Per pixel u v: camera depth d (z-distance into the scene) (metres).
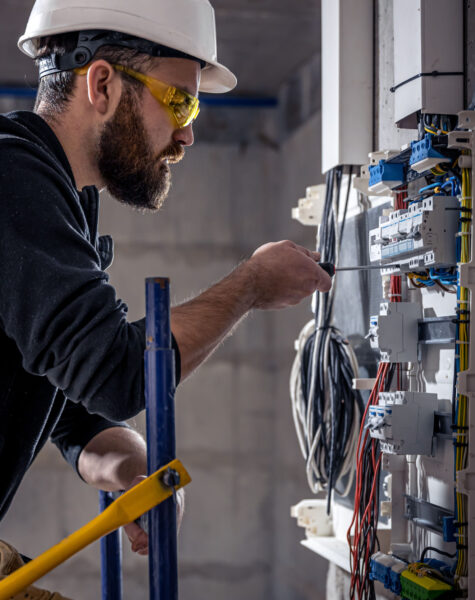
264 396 5.02
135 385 0.95
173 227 5.05
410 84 1.51
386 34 1.84
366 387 1.67
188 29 1.18
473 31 1.44
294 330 4.70
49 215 0.94
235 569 4.86
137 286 4.98
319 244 2.02
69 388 0.95
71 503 4.74
